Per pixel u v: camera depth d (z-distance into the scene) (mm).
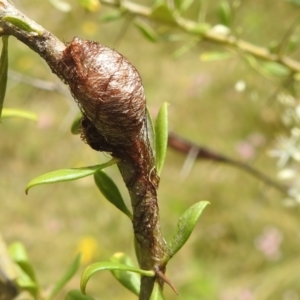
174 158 870
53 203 866
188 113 910
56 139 935
